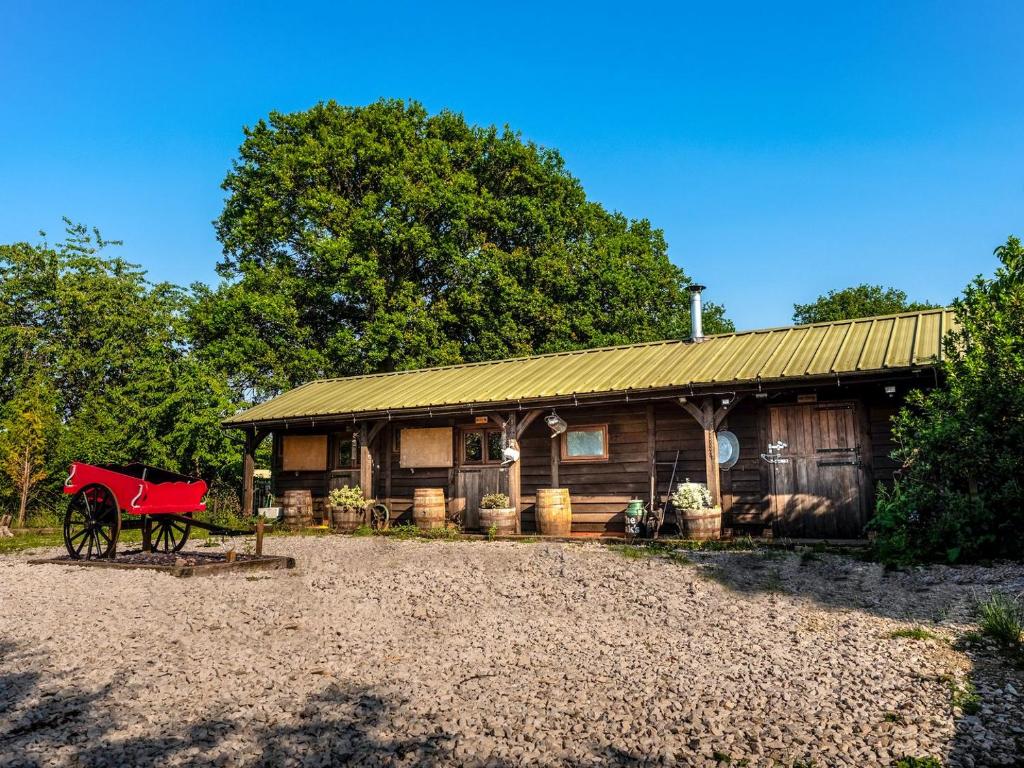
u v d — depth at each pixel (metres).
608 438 15.15
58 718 5.12
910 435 11.98
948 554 9.26
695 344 16.31
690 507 12.85
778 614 7.48
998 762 4.08
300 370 29.05
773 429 13.58
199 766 4.34
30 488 21.95
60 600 9.22
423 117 33.38
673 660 6.13
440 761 4.32
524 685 5.58
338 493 16.81
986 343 9.81
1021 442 9.31
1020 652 5.79
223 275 32.06
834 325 15.26
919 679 5.36
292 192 30.05
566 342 29.81
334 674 5.93
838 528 12.90
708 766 4.18
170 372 24.61
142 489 12.46
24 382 28.78
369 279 28.12
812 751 4.31
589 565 10.52
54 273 31.67
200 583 10.05
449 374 19.02
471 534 15.56
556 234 31.92
